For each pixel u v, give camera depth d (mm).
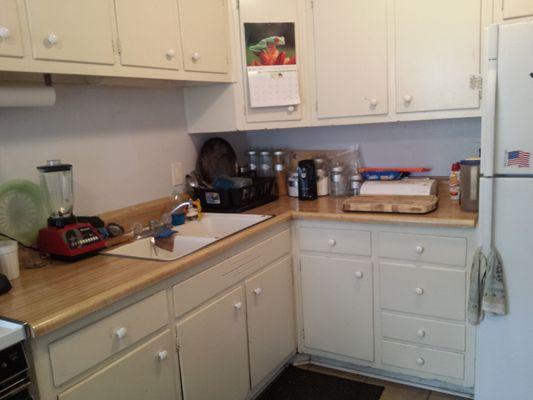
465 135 2465
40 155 1815
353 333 2324
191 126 2535
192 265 1646
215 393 1839
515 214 1763
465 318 2033
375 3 2244
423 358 2170
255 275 2086
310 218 2293
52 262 1668
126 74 1762
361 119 2381
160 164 2383
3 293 1368
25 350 1150
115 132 2131
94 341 1323
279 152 2850
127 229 2145
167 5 1929
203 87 2443
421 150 2588
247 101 2381
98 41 1638
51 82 1770
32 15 1429
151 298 1514
